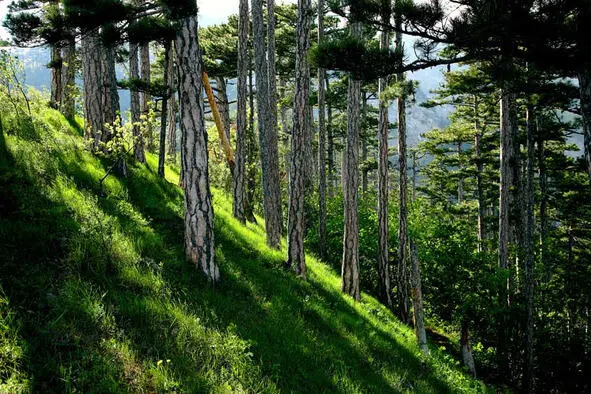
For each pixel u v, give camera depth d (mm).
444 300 15977
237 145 13562
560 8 4062
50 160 7625
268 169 11898
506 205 16312
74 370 3623
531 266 14328
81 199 7008
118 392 3594
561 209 21109
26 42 5938
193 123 6531
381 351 8094
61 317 4152
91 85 9812
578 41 4285
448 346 15898
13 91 9242
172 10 5750
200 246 6734
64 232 5754
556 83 7383
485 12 4449
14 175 6410
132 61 13539
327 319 7875
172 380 4043
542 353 16656
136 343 4414
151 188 10078
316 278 11039
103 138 10055
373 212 20500
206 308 5750
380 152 14367
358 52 5160
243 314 6254
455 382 9258
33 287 4422
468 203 30984
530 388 14375
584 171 19203
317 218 20578
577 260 22750
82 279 5031
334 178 30922
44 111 10852
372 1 4848
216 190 17312
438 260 15430
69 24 5730
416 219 17250
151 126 11727
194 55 6441
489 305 14898
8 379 3197
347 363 6598
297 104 9758
